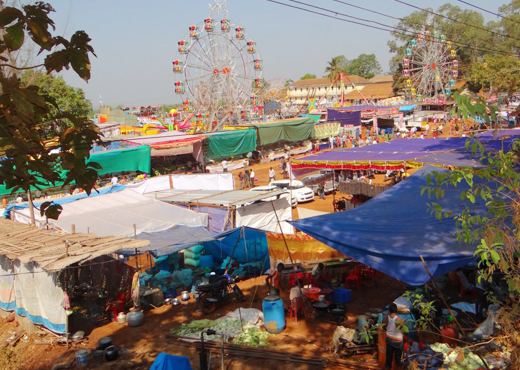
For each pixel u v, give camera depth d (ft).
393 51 337.31
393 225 39.65
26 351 42.11
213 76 195.42
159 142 128.67
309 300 43.78
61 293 41.91
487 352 26.76
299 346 37.96
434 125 212.43
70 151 18.67
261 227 65.10
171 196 71.41
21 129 15.35
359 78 416.87
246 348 37.86
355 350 35.35
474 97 16.92
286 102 330.75
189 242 51.65
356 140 179.93
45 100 16.48
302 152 173.27
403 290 48.62
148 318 47.32
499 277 38.50
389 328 32.19
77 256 42.01
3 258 49.75
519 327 18.24
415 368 24.61
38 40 15.31
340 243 37.42
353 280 50.26
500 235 17.80
